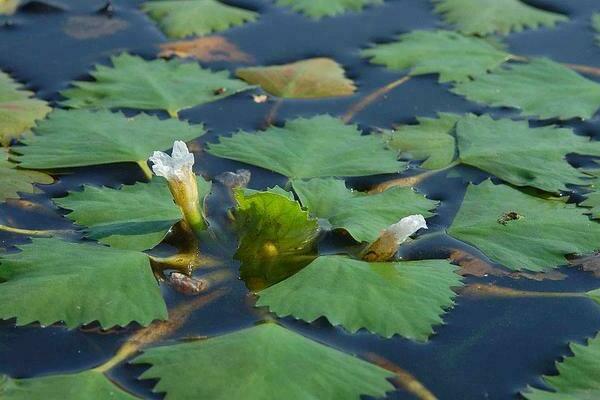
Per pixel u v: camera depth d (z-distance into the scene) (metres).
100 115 0.74
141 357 0.63
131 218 0.68
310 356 0.63
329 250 0.67
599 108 0.76
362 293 0.65
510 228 0.69
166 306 0.65
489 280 0.67
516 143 0.73
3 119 0.73
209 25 0.81
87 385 0.62
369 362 0.64
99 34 0.80
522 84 0.77
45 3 0.82
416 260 0.67
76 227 0.68
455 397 0.63
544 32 0.81
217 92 0.76
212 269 0.67
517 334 0.65
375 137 0.73
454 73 0.78
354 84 0.77
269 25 0.81
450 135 0.74
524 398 0.63
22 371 0.63
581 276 0.67
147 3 0.82
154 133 0.73
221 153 0.71
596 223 0.69
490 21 0.82
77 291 0.65
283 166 0.71
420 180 0.71
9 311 0.64
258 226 0.67
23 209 0.69
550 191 0.71
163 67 0.77
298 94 0.76
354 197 0.69
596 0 0.84
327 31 0.81
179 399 0.62
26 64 0.77
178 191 0.67
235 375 0.63
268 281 0.66
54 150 0.71
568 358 0.64
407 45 0.80
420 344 0.64
